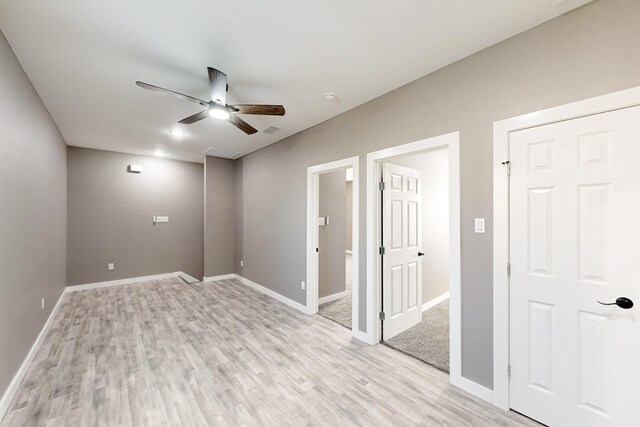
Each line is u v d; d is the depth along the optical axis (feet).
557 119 5.62
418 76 8.04
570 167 5.49
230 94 9.21
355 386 7.16
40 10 5.44
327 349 9.16
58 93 9.09
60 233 13.76
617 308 5.01
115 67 7.59
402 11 5.55
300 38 6.42
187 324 11.21
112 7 5.39
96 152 16.87
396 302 10.24
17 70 7.14
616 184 5.02
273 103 9.87
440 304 13.52
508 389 6.30
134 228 18.17
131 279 17.99
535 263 5.95
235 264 19.44
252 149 16.65
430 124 7.82
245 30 6.13
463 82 7.13
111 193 17.35
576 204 5.44
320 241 14.07
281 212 14.49
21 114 7.50
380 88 8.77
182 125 12.25
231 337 10.03
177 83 8.47
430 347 9.29
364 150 9.83
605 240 5.14
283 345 9.44
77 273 16.21
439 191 13.71
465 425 5.83
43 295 10.09
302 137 12.92
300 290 13.04
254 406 6.42
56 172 12.47
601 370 5.17
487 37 6.34
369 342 9.53
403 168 10.68
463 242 7.07
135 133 13.46
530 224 6.01
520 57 6.14
